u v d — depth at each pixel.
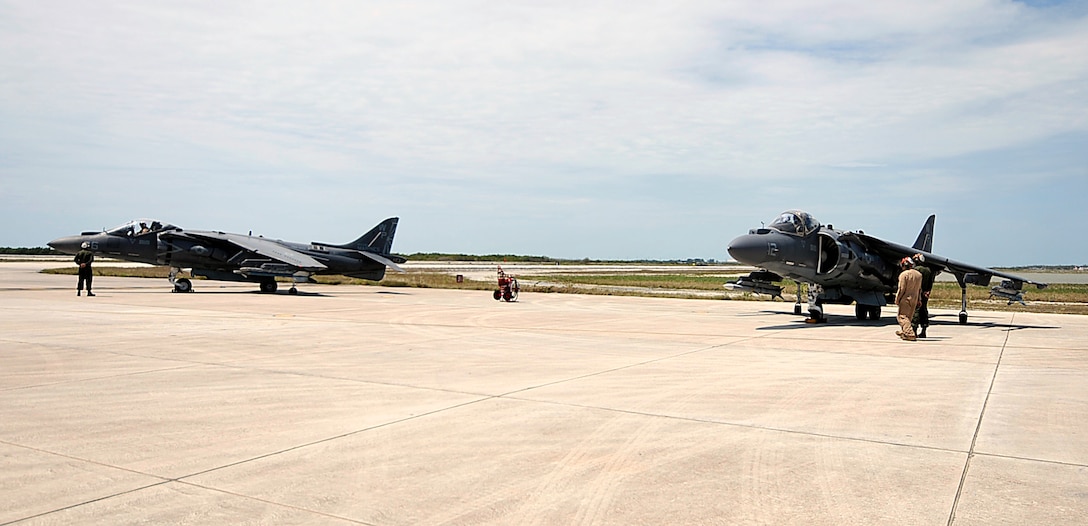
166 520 4.77
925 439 7.14
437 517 4.90
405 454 6.43
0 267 66.44
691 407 8.61
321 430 7.29
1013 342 16.81
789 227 21.72
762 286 25.41
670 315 25.11
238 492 5.36
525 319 22.27
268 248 35.16
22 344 13.80
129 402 8.59
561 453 6.53
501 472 5.95
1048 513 5.08
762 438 7.14
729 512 5.07
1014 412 8.45
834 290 23.19
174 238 33.97
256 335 16.00
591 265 165.50
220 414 7.99
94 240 32.62
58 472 5.80
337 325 18.86
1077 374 11.55
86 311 21.83
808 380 10.71
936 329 20.73
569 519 4.89
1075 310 31.95
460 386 9.90
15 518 4.77
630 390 9.72
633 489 5.55
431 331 17.80
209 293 34.41
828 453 6.61
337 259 40.44
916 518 4.97
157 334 15.82
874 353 14.36
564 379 10.60
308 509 5.02
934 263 22.73
